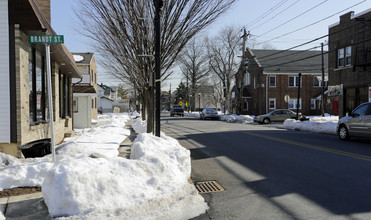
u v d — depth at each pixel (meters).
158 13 9.12
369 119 11.80
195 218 4.27
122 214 3.91
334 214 4.33
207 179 6.57
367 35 20.06
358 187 5.63
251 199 5.11
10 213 4.18
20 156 7.79
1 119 7.67
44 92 10.69
